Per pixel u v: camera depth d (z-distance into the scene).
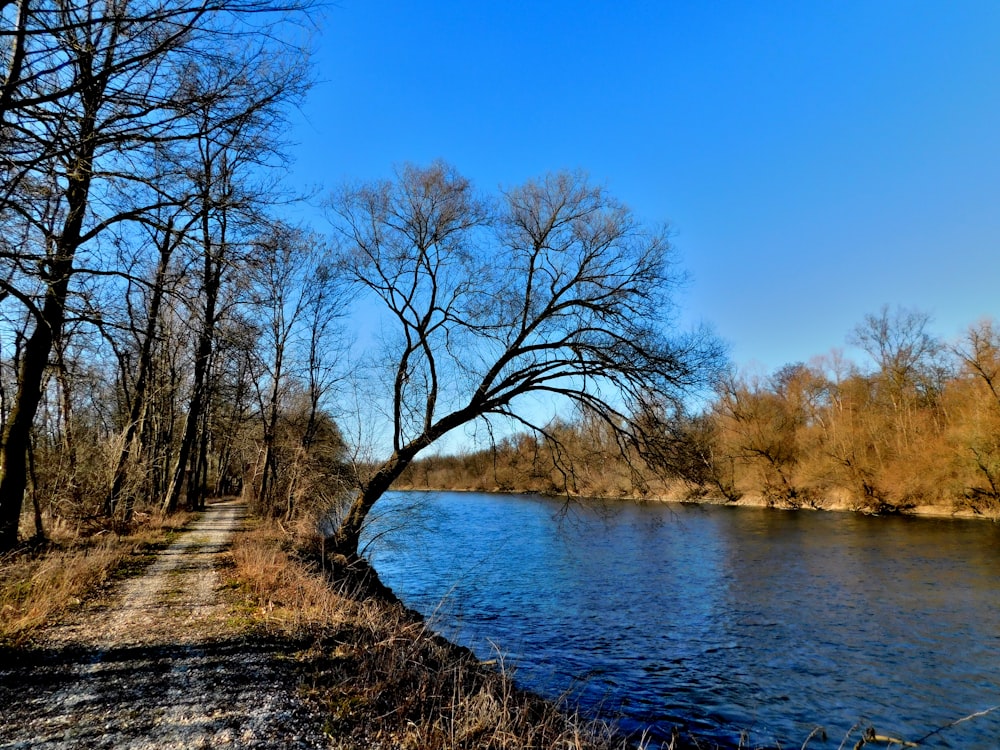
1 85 6.42
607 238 17.12
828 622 14.90
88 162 7.91
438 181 17.50
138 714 5.38
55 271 9.44
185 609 9.19
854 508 43.81
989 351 37.72
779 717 9.56
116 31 6.91
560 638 13.41
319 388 26.41
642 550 26.41
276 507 25.14
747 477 51.00
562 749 5.91
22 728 4.99
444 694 6.62
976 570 21.09
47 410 20.38
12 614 8.09
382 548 18.88
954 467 38.88
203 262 9.66
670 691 10.48
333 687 6.28
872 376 56.03
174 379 26.47
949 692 10.64
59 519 16.62
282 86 8.11
